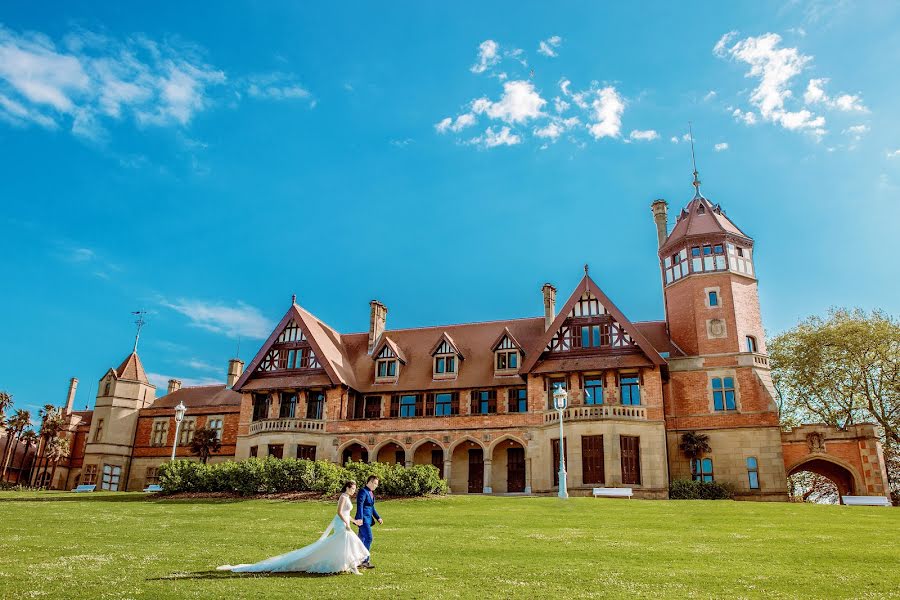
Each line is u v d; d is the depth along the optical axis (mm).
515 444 38312
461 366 41250
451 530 16984
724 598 9117
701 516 20391
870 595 9320
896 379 39438
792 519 19641
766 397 35188
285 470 27578
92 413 51938
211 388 51656
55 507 23719
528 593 9312
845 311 42844
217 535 15836
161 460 47906
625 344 36188
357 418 41469
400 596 9000
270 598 8773
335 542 10695
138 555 12438
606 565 11742
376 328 45656
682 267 39594
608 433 33562
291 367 42406
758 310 38281
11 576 10070
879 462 32406
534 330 42000
